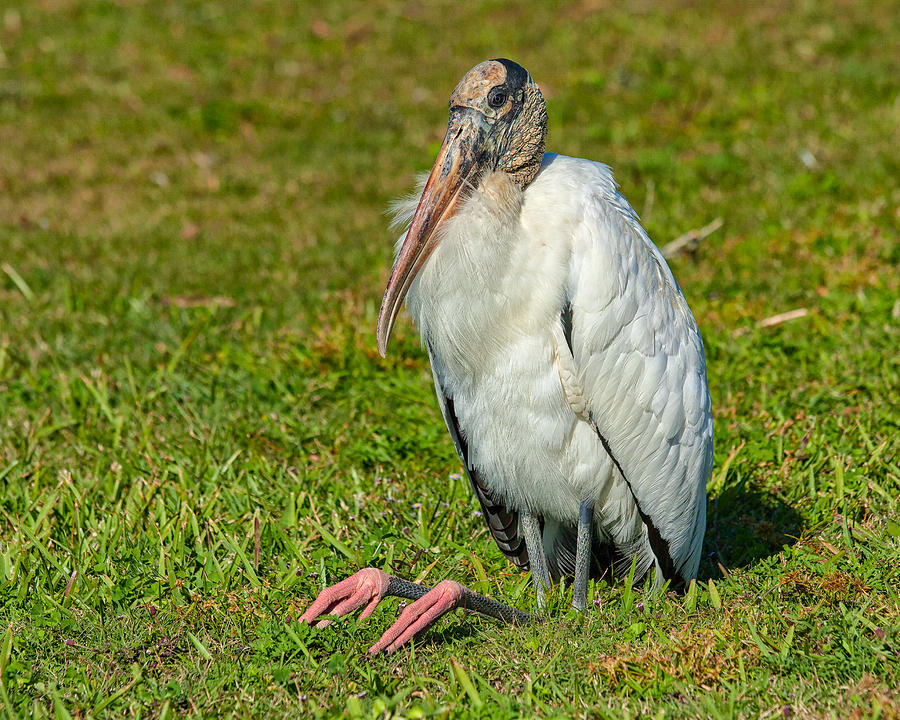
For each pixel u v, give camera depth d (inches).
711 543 326.3
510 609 273.1
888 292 463.2
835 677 244.1
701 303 478.0
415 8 988.6
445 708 239.9
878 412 374.0
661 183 632.4
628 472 278.7
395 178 685.9
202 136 770.2
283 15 980.6
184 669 262.8
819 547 306.5
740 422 381.4
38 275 548.4
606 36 887.1
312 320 485.4
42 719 243.8
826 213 563.5
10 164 727.1
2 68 884.6
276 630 267.6
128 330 483.2
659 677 248.2
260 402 414.6
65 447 386.9
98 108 818.8
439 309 266.5
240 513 336.5
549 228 258.5
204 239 601.9
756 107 737.0
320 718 239.0
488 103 265.9
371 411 405.7
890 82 753.0
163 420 402.9
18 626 280.1
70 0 1021.2
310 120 788.0
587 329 260.7
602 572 317.1
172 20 976.9
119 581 293.1
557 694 246.7
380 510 336.8
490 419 276.1
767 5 919.7
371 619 278.4
